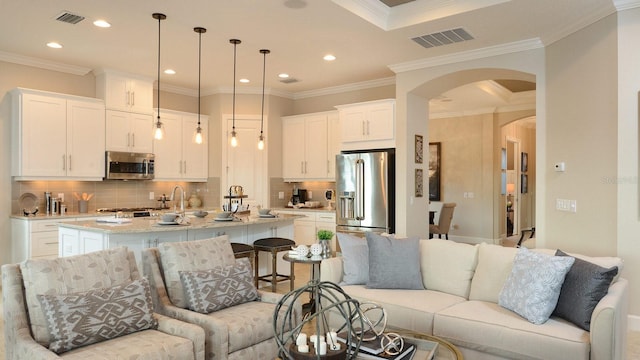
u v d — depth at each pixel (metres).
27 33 4.62
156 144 6.67
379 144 6.12
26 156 5.31
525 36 4.65
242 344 2.61
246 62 5.73
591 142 4.08
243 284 3.04
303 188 7.89
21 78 5.53
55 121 5.54
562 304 2.68
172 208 6.91
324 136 7.17
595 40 4.01
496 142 8.89
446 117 9.46
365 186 6.13
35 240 5.18
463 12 4.02
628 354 3.22
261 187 7.40
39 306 2.29
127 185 6.67
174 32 4.59
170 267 2.95
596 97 4.01
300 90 7.58
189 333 2.38
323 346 1.98
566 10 3.94
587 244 4.13
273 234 5.29
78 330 2.19
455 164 9.35
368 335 2.32
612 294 2.54
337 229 6.47
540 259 2.79
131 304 2.42
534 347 2.50
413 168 5.93
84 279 2.46
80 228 4.04
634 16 3.70
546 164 4.69
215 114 7.36
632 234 3.73
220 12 4.05
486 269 3.23
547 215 4.67
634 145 3.71
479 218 9.05
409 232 5.83
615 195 3.83
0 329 3.59
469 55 5.18
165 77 6.59
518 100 8.36
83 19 4.23
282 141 7.71
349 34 4.62
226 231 4.75
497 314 2.81
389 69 6.11
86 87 6.11
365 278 3.55
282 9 3.98
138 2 3.83
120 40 4.86
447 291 3.39
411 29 4.46
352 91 7.16
